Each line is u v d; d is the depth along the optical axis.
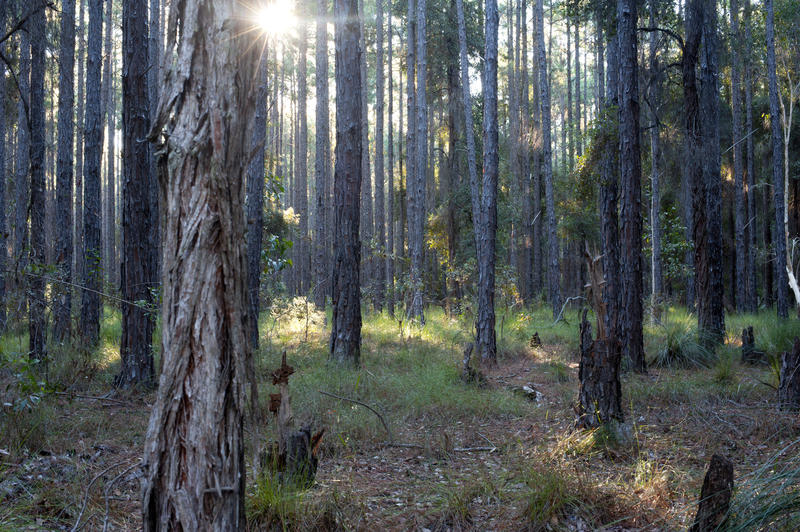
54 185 24.69
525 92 27.33
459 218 23.55
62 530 3.95
